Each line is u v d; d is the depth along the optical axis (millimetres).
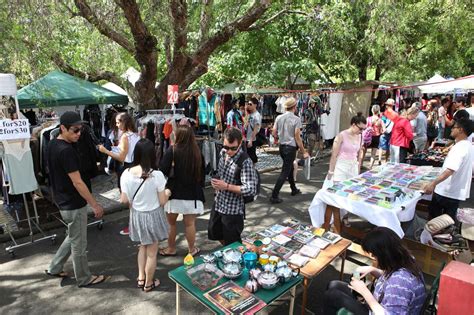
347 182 4168
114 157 4836
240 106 10016
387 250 2084
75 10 6574
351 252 4117
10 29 4707
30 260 4027
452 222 3652
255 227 4977
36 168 4984
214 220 3383
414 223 4070
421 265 3637
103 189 6672
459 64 12617
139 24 5578
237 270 2533
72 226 3238
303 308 2830
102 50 7316
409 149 7324
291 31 11453
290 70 10609
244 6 8625
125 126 4910
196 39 7434
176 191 3598
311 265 2715
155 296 3322
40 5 5242
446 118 9367
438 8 10969
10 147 4098
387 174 4570
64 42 6617
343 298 2422
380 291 2131
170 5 5820
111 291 3400
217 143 6906
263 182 7340
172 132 6023
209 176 7188
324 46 10914
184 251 4211
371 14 7629
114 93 7066
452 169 3600
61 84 6441
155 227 3195
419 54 12820
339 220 3770
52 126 4727
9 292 3389
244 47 10992
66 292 3379
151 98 6836
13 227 4824
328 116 10664
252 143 6801
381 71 14031
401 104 12664
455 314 2057
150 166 3117
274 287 2402
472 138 5246
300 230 3324
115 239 4570
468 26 10336
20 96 5906
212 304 2230
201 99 7387
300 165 8984
